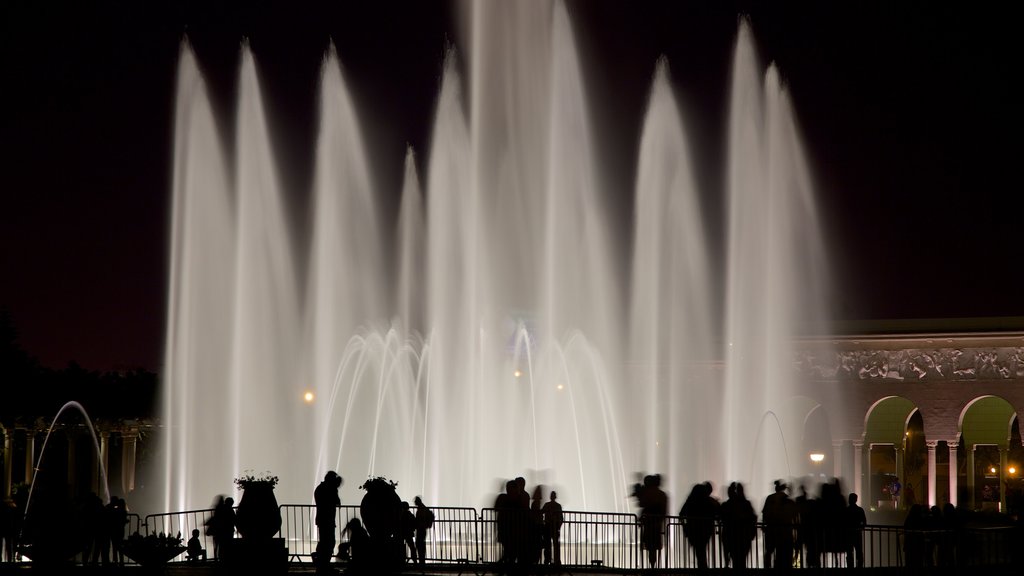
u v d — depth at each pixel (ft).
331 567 111.45
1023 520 124.16
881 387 265.13
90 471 282.97
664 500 124.98
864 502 292.61
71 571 121.60
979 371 259.80
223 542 118.11
